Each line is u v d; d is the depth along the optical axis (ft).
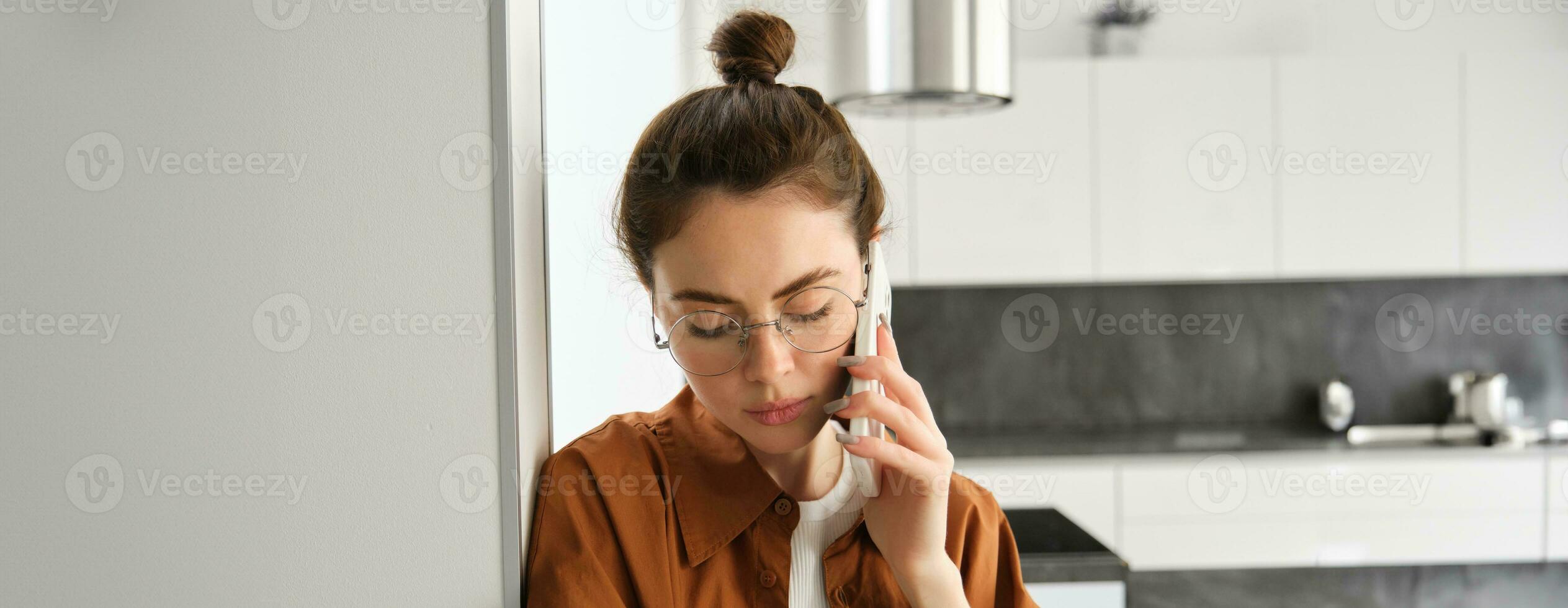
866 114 6.64
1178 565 9.66
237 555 2.34
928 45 5.80
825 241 2.45
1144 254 9.95
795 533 2.91
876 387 2.59
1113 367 11.26
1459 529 9.59
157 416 2.31
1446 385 11.14
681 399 3.03
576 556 2.47
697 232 2.39
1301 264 9.91
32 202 2.27
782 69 2.74
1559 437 10.19
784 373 2.46
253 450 2.32
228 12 2.26
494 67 2.27
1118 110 9.89
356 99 2.27
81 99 2.27
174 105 2.27
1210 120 9.88
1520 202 9.82
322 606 2.34
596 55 5.52
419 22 2.26
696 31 5.27
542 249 2.74
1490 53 9.77
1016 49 9.54
